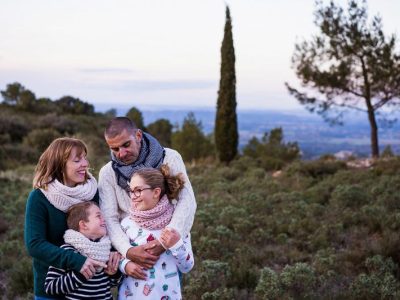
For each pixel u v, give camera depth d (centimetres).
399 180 1311
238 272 639
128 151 325
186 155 2622
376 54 2211
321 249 761
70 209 307
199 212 989
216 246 759
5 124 3109
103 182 338
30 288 638
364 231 850
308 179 1588
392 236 760
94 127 3997
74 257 292
